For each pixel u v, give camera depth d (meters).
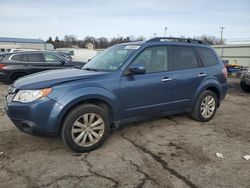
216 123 5.54
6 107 3.88
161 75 4.66
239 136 4.74
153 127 5.14
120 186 3.02
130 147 4.14
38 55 10.70
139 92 4.37
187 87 5.08
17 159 3.66
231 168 3.49
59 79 3.81
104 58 4.88
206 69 5.45
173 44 5.00
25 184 3.04
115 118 4.19
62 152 3.91
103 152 3.93
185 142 4.39
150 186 3.03
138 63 4.40
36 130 3.61
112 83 4.07
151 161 3.66
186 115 6.04
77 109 3.75
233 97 9.20
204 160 3.71
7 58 10.43
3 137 4.50
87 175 3.26
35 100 3.56
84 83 3.85
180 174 3.30
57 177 3.20
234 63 30.61
